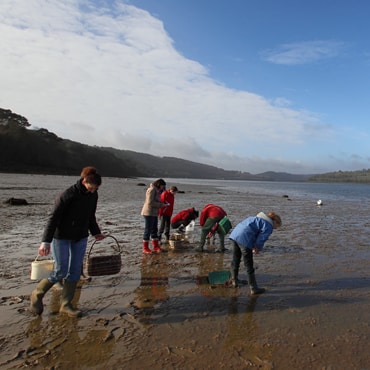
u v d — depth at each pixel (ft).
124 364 11.41
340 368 11.61
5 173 276.00
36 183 138.51
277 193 166.09
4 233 32.24
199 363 11.62
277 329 14.51
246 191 176.55
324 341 13.52
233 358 12.02
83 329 13.85
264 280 21.53
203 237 28.66
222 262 25.44
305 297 18.62
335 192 215.92
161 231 31.81
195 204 74.13
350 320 15.69
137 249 28.60
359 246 32.73
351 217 60.29
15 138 341.82
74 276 15.24
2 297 16.85
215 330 14.20
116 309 16.05
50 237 14.20
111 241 31.27
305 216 59.31
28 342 12.67
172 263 24.64
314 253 29.22
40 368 11.01
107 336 13.29
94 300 17.06
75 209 14.71
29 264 22.58
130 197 85.76
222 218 28.53
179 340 13.21
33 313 15.11
